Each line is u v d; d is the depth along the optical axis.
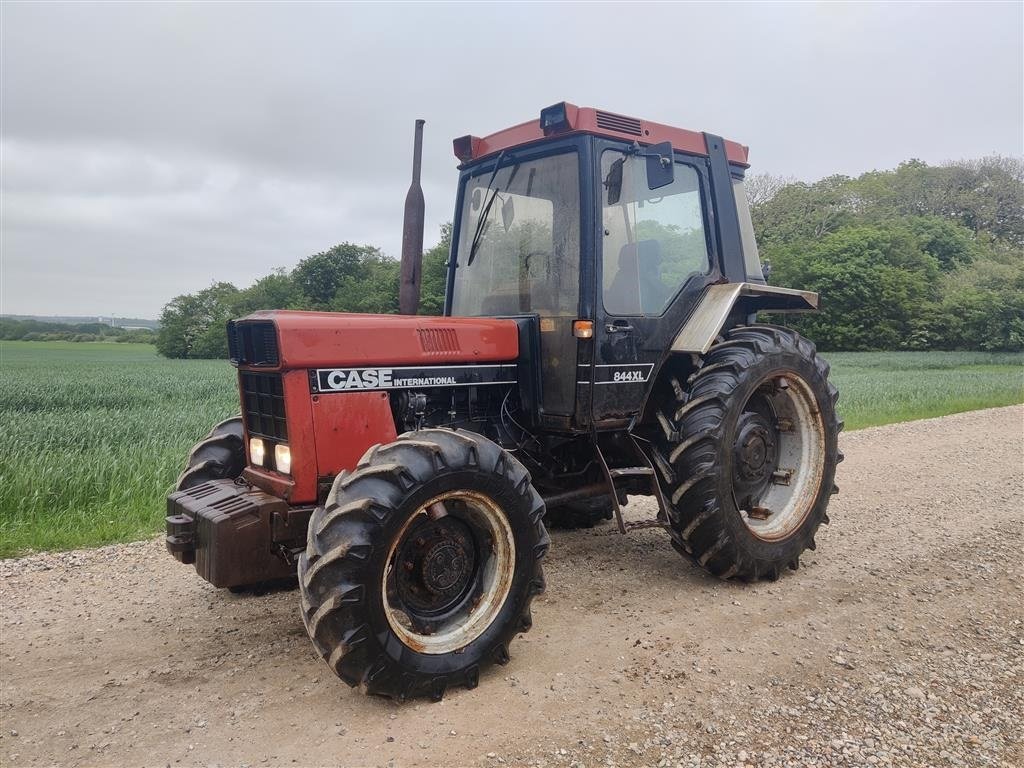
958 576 4.61
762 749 2.74
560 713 2.98
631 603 4.17
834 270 40.97
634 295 4.23
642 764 2.64
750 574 4.40
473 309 4.61
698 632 3.77
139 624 3.86
